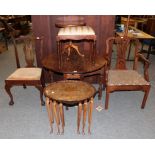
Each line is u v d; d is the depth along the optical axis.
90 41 2.54
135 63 2.64
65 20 2.57
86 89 1.96
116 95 2.81
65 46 2.55
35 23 2.62
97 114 2.38
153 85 3.07
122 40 2.55
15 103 2.63
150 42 3.98
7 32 4.77
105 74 2.47
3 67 3.80
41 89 2.45
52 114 2.04
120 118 2.32
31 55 2.69
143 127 2.18
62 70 2.16
